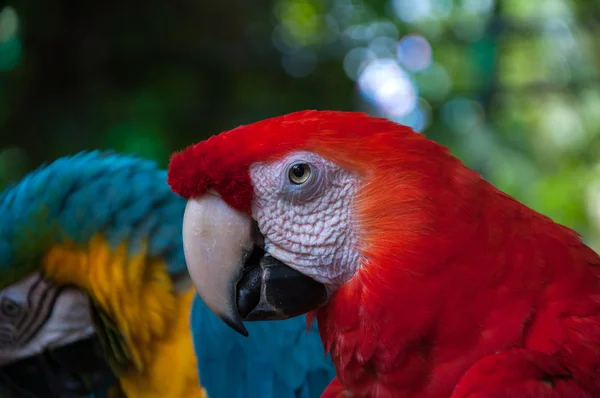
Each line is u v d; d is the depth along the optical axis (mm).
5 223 1949
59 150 3676
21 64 3799
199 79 4031
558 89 5020
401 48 4809
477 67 4480
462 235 1258
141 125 3750
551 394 1171
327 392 1529
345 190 1312
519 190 4875
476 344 1255
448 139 4457
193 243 1393
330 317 1382
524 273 1273
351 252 1316
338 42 4668
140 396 1949
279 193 1331
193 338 1895
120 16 3881
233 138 1353
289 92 4336
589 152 5234
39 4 3766
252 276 1393
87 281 1909
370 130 1332
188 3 3965
